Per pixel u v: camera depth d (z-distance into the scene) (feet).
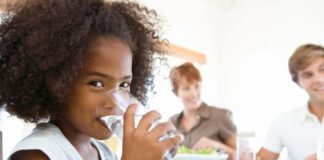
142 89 2.66
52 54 2.02
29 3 2.13
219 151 5.96
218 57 11.32
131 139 1.85
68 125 2.10
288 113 5.43
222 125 7.14
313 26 10.05
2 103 2.16
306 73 4.89
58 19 2.07
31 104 2.12
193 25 10.34
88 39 2.04
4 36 2.11
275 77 10.53
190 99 7.18
